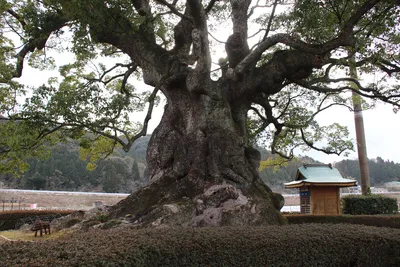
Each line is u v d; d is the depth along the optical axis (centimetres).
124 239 472
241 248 510
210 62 914
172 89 1066
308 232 617
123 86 1396
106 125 1040
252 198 912
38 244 450
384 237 647
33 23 1089
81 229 918
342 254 597
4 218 1577
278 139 1684
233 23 1079
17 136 1006
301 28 978
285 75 991
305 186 1709
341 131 2027
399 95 1084
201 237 512
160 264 440
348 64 1027
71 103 988
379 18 866
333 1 900
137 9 1104
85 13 952
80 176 5522
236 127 1014
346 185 1609
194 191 917
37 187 4991
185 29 1109
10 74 1104
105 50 1426
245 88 1034
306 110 1523
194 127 996
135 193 1001
